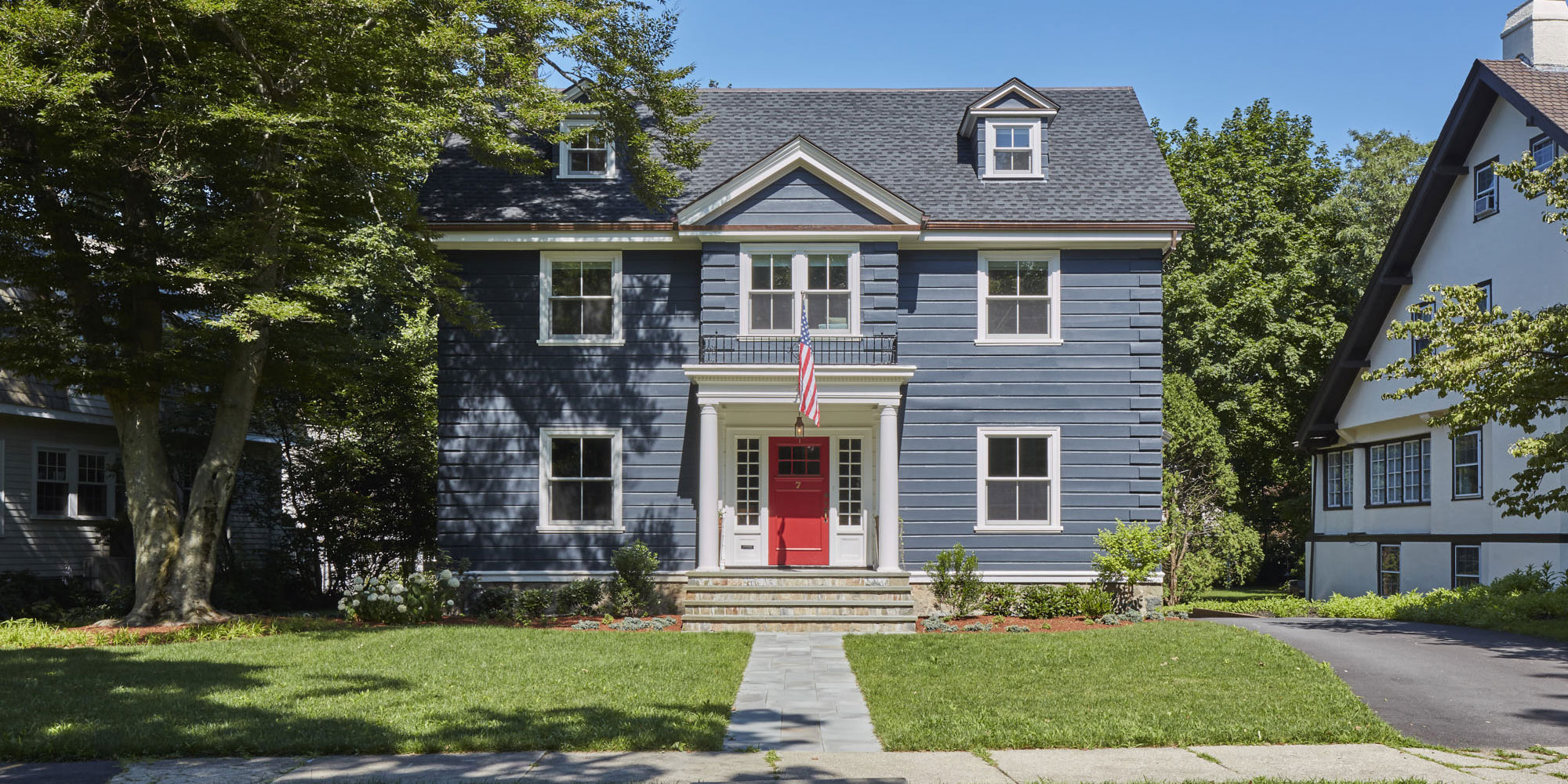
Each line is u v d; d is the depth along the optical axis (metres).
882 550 18.83
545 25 18.36
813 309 19.81
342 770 8.16
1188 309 33.38
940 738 9.05
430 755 8.65
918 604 19.75
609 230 19.89
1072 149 21.59
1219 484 26.97
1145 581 19.47
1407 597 20.53
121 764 8.33
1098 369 20.02
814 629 17.58
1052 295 20.14
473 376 20.23
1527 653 13.55
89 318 17.39
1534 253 20.70
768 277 19.89
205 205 18.50
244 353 18.11
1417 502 24.84
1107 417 19.98
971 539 19.89
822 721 10.07
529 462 20.11
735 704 10.95
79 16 14.92
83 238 18.36
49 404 22.78
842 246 19.83
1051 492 19.92
